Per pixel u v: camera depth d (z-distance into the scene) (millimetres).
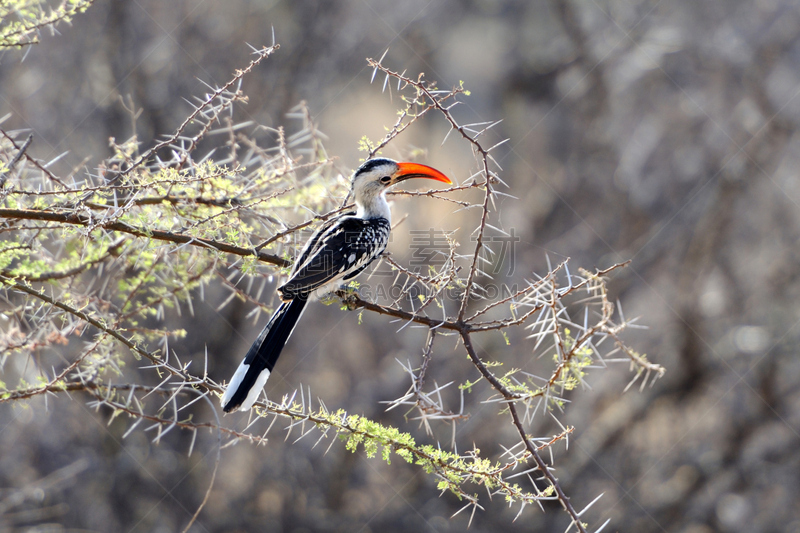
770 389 14023
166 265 6355
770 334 13953
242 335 13289
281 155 6090
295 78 14039
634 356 4223
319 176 6676
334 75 14953
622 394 14438
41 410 12523
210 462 13484
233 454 13867
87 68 12914
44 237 5641
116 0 12727
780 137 14078
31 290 4590
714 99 14930
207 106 5250
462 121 16828
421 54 16328
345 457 13797
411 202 14023
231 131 5988
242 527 13531
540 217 15922
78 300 6000
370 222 6719
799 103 14188
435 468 4809
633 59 15305
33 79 12750
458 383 13945
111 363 5691
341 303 6617
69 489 12664
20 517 11719
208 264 6289
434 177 7027
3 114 12070
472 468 4750
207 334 13094
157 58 13258
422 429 13969
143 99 12773
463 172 14617
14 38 5316
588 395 14438
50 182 5562
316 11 14250
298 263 6066
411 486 14102
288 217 7160
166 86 13305
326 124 15078
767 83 14438
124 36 12844
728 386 14367
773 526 13734
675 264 14617
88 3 5508
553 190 16031
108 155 12523
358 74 15227
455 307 12227
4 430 12688
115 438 12820
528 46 17516
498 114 17359
